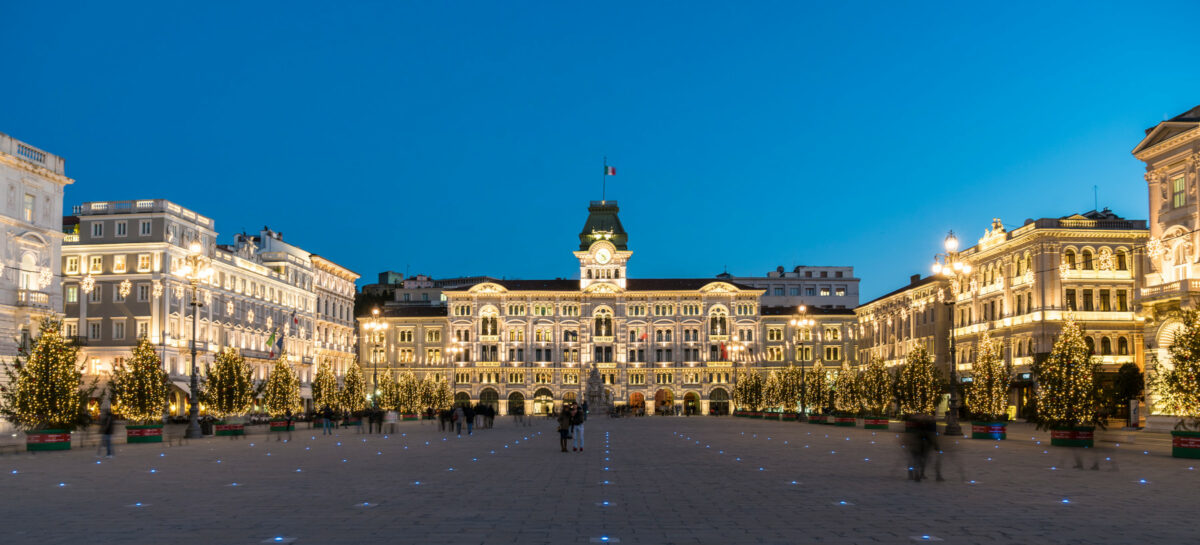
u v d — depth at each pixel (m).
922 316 134.25
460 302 174.25
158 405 63.31
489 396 173.25
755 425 95.19
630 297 174.25
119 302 98.69
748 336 173.25
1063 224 99.88
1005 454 42.34
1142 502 23.97
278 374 91.19
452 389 171.88
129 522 20.69
